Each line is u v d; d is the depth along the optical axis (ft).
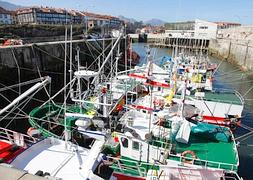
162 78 45.42
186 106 35.12
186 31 211.00
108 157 25.25
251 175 34.04
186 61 79.46
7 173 10.87
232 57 144.15
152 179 21.34
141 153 27.35
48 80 27.17
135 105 36.70
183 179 22.33
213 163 25.86
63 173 21.18
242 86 82.33
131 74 47.24
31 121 36.42
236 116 42.75
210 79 58.80
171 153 27.58
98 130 27.48
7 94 60.75
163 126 30.71
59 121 37.78
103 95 32.71
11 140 27.35
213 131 31.04
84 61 91.66
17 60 70.18
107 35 97.55
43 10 201.46
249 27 150.51
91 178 18.80
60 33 160.86
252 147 41.39
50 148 24.48
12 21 237.45
